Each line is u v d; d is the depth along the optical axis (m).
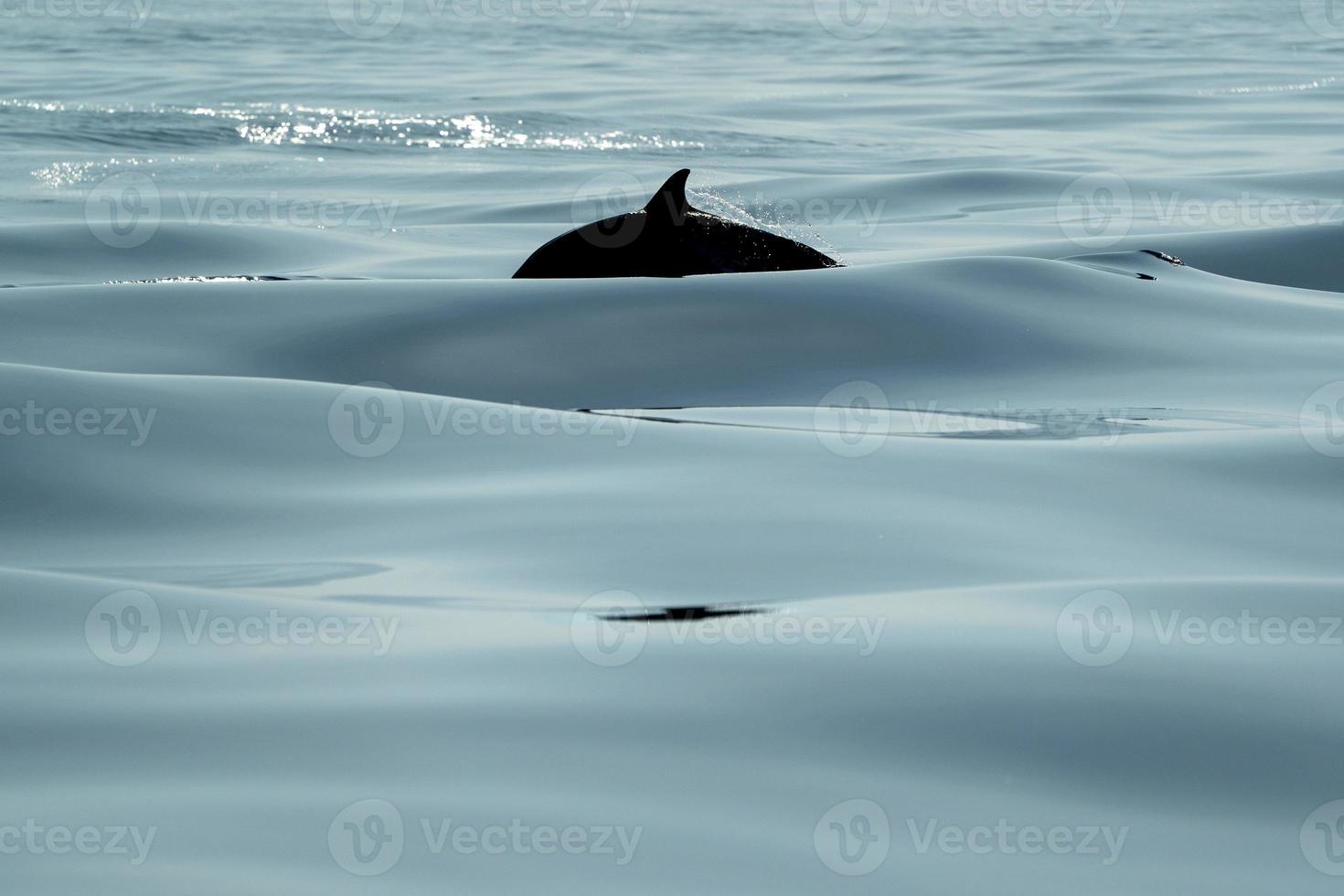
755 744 6.22
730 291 18.48
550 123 54.84
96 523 9.70
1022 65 78.62
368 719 6.30
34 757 5.89
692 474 10.81
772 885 5.20
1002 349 17.09
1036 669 6.98
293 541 9.35
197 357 16.39
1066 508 10.19
